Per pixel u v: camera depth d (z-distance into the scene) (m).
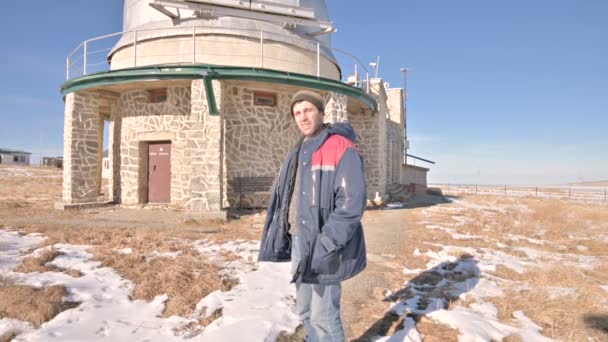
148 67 9.77
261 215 9.90
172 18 11.18
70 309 3.23
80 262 4.70
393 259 5.54
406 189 22.78
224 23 11.09
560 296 3.93
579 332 3.08
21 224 7.65
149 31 11.41
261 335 2.83
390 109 23.88
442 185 48.66
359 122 15.53
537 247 6.83
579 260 5.79
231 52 11.05
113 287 3.87
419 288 4.19
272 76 10.15
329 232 1.81
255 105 11.57
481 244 6.80
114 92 12.12
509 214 12.41
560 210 13.82
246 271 4.61
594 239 7.88
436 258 5.59
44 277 4.02
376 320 3.28
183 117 11.06
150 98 11.70
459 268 5.06
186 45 11.05
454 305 3.67
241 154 11.32
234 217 9.52
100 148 15.84
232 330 2.90
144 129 11.55
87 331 2.85
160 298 3.60
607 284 4.48
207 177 9.38
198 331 2.97
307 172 2.03
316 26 11.87
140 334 2.86
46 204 12.02
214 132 9.51
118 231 6.87
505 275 4.77
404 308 3.54
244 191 11.12
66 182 11.28
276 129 11.90
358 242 2.01
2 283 3.71
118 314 3.22
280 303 3.53
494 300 3.80
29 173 29.48
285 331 2.97
